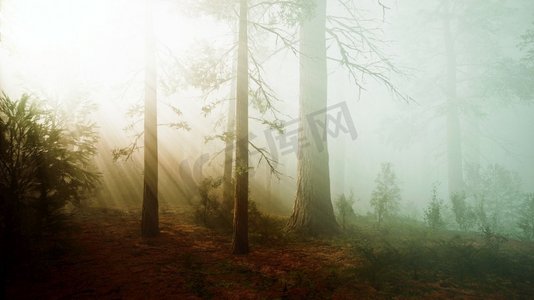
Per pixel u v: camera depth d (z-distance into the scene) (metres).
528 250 8.48
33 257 5.98
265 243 8.54
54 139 7.09
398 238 9.41
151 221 8.55
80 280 5.52
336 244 8.70
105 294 5.06
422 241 8.80
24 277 5.47
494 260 6.73
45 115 7.43
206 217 10.98
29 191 6.53
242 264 6.79
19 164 6.33
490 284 5.86
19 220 5.85
